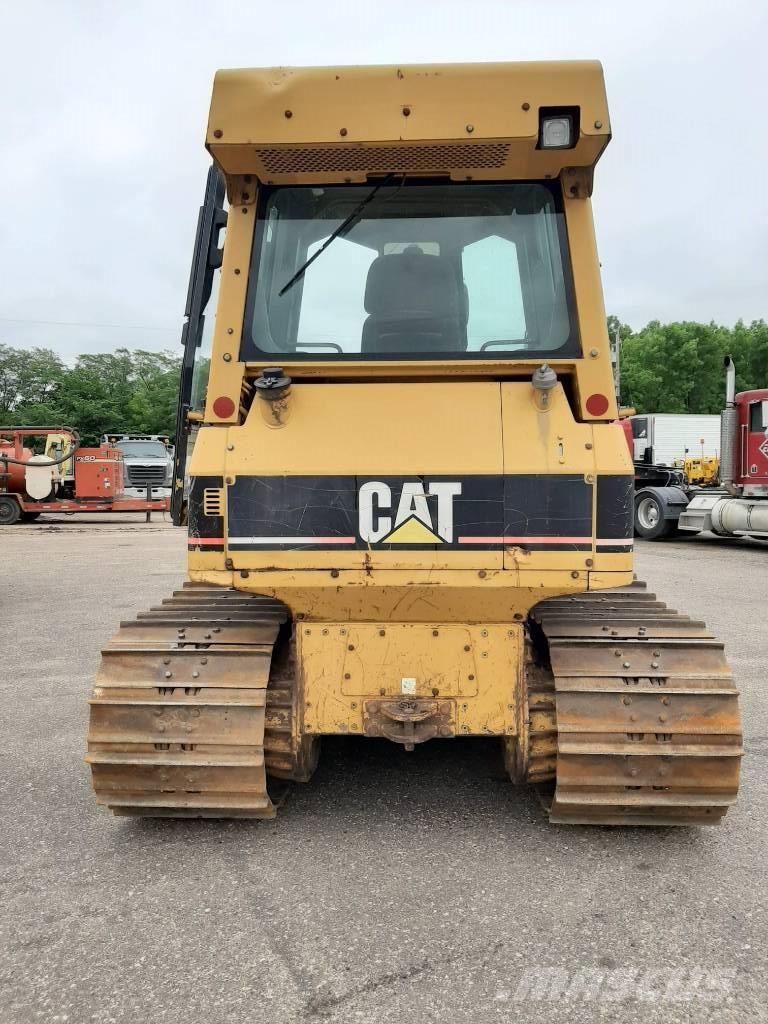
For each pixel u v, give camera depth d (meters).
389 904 2.75
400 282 3.25
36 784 3.86
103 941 2.54
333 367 3.08
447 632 3.12
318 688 3.15
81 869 3.01
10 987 2.32
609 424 3.02
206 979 2.36
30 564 11.83
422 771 3.98
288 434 3.01
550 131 2.97
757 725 4.66
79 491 19.56
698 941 2.53
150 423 62.06
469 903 2.75
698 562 12.41
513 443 2.96
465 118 2.98
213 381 3.12
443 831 3.31
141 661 3.19
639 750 2.99
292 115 2.99
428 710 3.11
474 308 3.24
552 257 3.21
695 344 59.41
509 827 3.35
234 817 3.27
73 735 4.56
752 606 8.55
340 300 3.25
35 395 70.44
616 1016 2.20
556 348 3.14
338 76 2.99
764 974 2.37
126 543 14.87
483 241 3.26
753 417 13.89
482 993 2.29
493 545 2.94
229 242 3.22
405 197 3.26
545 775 3.21
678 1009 2.22
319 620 3.15
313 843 3.21
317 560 2.97
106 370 73.62
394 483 2.95
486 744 4.37
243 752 3.05
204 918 2.67
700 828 3.34
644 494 16.25
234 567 3.00
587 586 2.94
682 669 3.11
